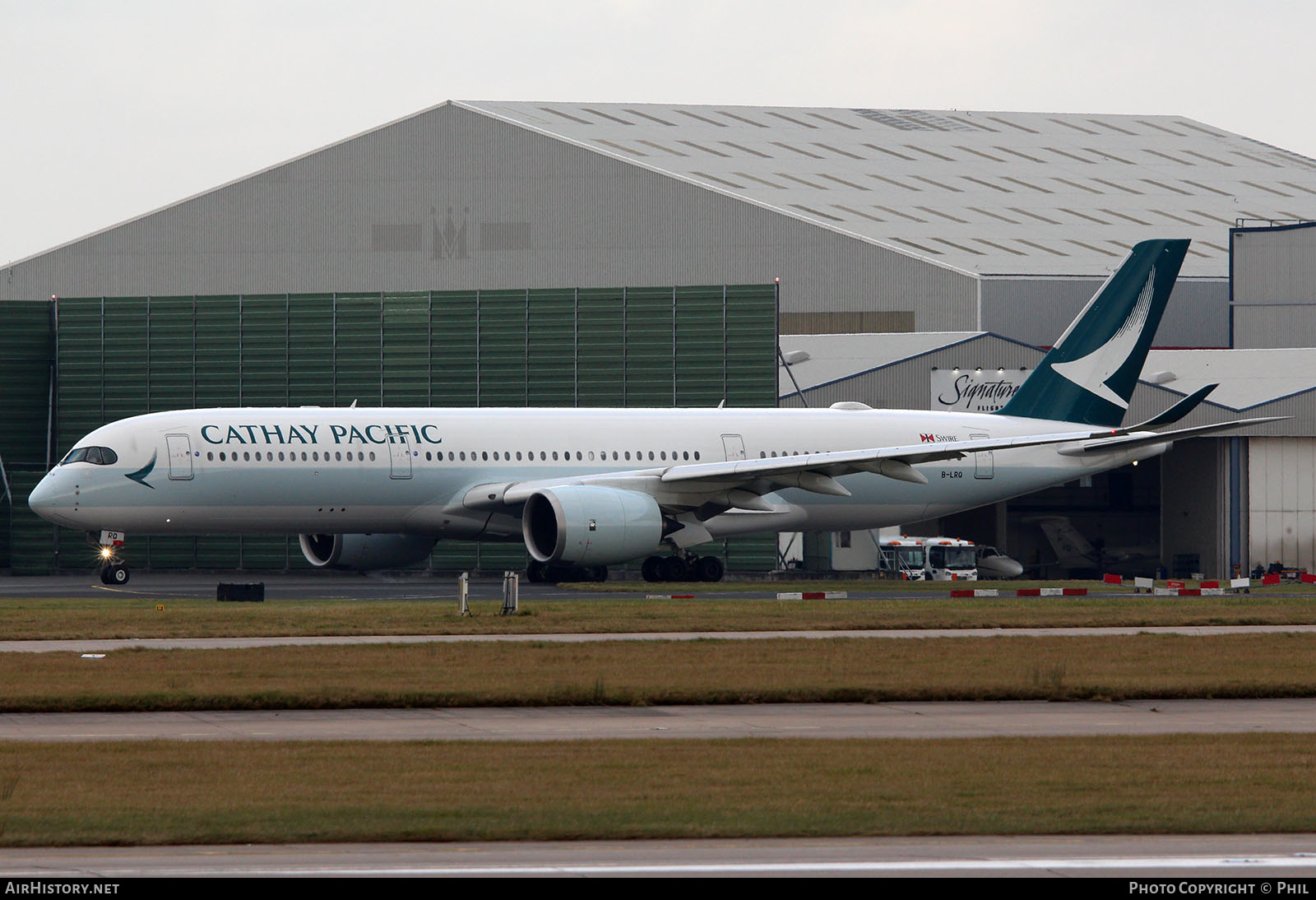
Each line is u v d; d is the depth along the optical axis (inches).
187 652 4640.8
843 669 4397.1
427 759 3014.3
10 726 3508.9
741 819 2468.0
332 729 3479.3
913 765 2967.5
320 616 5831.7
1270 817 2498.8
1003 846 2326.5
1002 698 4018.2
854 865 2186.3
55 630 5290.4
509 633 5305.1
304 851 2284.7
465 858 2240.4
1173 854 2266.2
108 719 3619.6
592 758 3038.9
